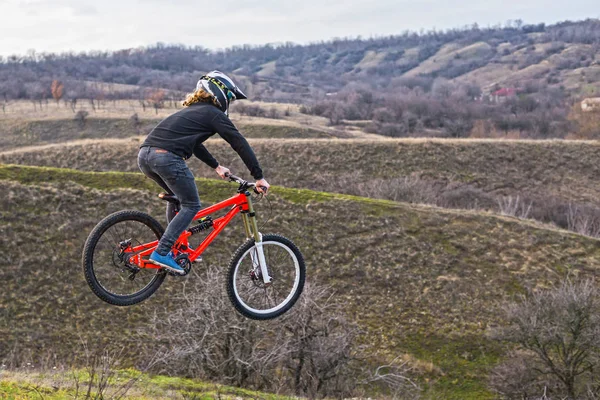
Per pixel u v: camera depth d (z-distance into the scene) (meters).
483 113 100.38
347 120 102.62
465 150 51.47
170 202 5.75
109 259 5.95
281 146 51.31
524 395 20.08
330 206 33.12
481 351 23.75
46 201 30.08
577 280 28.48
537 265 29.53
